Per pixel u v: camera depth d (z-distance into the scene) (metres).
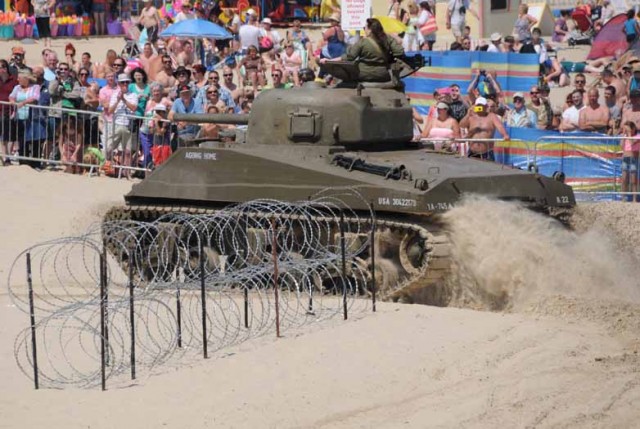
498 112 58.09
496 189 36.72
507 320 32.91
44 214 51.00
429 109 61.22
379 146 40.00
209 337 32.38
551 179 38.81
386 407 26.22
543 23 85.75
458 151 54.44
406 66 41.44
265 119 39.72
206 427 25.42
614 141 52.50
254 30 71.88
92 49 83.31
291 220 36.94
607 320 33.00
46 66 65.81
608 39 76.38
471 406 25.92
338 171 36.91
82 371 30.19
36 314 36.66
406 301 37.09
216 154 39.12
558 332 31.52
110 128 58.41
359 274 36.88
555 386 27.05
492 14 84.88
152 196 40.44
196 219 36.09
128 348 31.92
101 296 29.08
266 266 34.97
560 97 68.88
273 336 32.03
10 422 26.12
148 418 26.12
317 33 85.19
